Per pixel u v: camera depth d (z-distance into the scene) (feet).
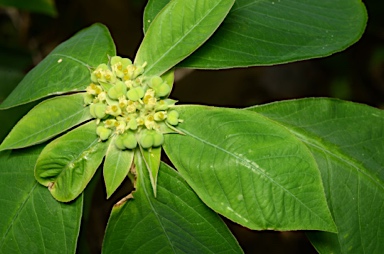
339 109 1.28
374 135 1.28
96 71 1.21
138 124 1.20
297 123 1.27
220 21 1.22
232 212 1.16
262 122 1.18
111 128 1.20
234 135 1.17
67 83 1.23
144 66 1.22
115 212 1.22
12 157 1.25
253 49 1.27
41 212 1.23
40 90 1.23
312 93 2.14
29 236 1.23
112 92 1.21
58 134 1.23
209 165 1.17
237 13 1.30
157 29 1.22
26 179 1.24
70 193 1.20
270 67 2.15
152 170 1.19
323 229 1.14
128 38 1.92
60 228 1.23
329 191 1.25
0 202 1.24
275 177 1.16
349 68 2.09
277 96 2.14
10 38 1.94
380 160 1.27
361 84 2.10
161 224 1.23
